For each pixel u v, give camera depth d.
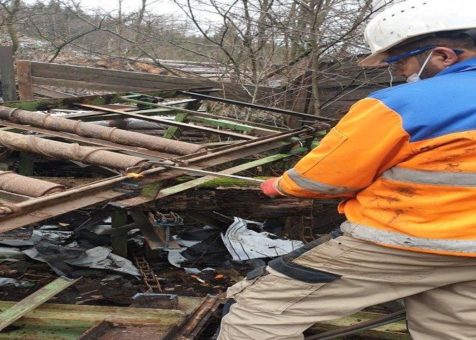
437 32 1.79
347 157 1.75
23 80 7.90
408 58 1.90
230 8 8.52
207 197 3.96
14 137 3.43
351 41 7.69
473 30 1.76
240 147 3.92
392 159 1.76
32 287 3.51
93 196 2.65
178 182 3.81
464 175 1.69
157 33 10.84
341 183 1.81
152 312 2.60
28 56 11.88
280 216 4.13
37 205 2.28
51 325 2.50
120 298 3.47
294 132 4.78
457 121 1.67
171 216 4.77
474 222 1.70
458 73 1.76
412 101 1.69
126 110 5.55
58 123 4.17
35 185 2.53
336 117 8.13
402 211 1.77
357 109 1.76
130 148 3.88
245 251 4.31
